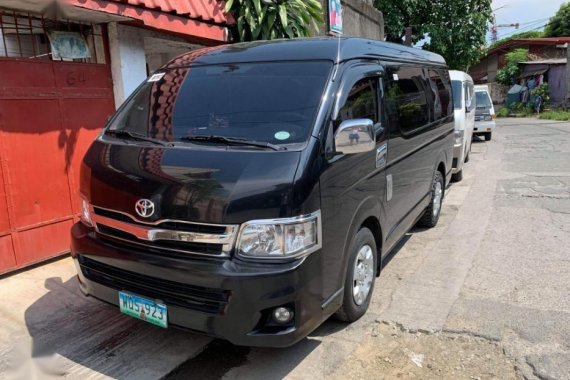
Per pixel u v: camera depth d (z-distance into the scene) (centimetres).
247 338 279
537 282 449
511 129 2088
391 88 435
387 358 337
